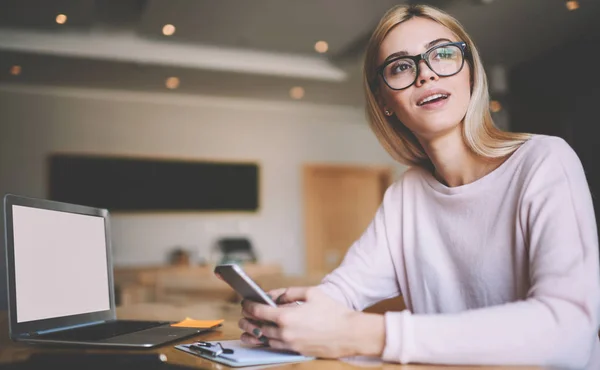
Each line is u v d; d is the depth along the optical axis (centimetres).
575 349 68
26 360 76
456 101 91
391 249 108
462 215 94
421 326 70
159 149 627
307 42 505
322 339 73
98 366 73
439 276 98
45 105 587
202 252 637
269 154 675
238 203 654
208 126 650
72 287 111
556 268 73
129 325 113
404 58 92
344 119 710
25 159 574
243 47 526
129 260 608
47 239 104
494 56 514
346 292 105
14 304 93
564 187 79
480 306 93
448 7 407
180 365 73
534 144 86
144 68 523
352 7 417
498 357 67
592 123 459
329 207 700
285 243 672
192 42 509
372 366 71
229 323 125
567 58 484
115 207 602
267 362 75
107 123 608
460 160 95
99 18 454
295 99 657
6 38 462
